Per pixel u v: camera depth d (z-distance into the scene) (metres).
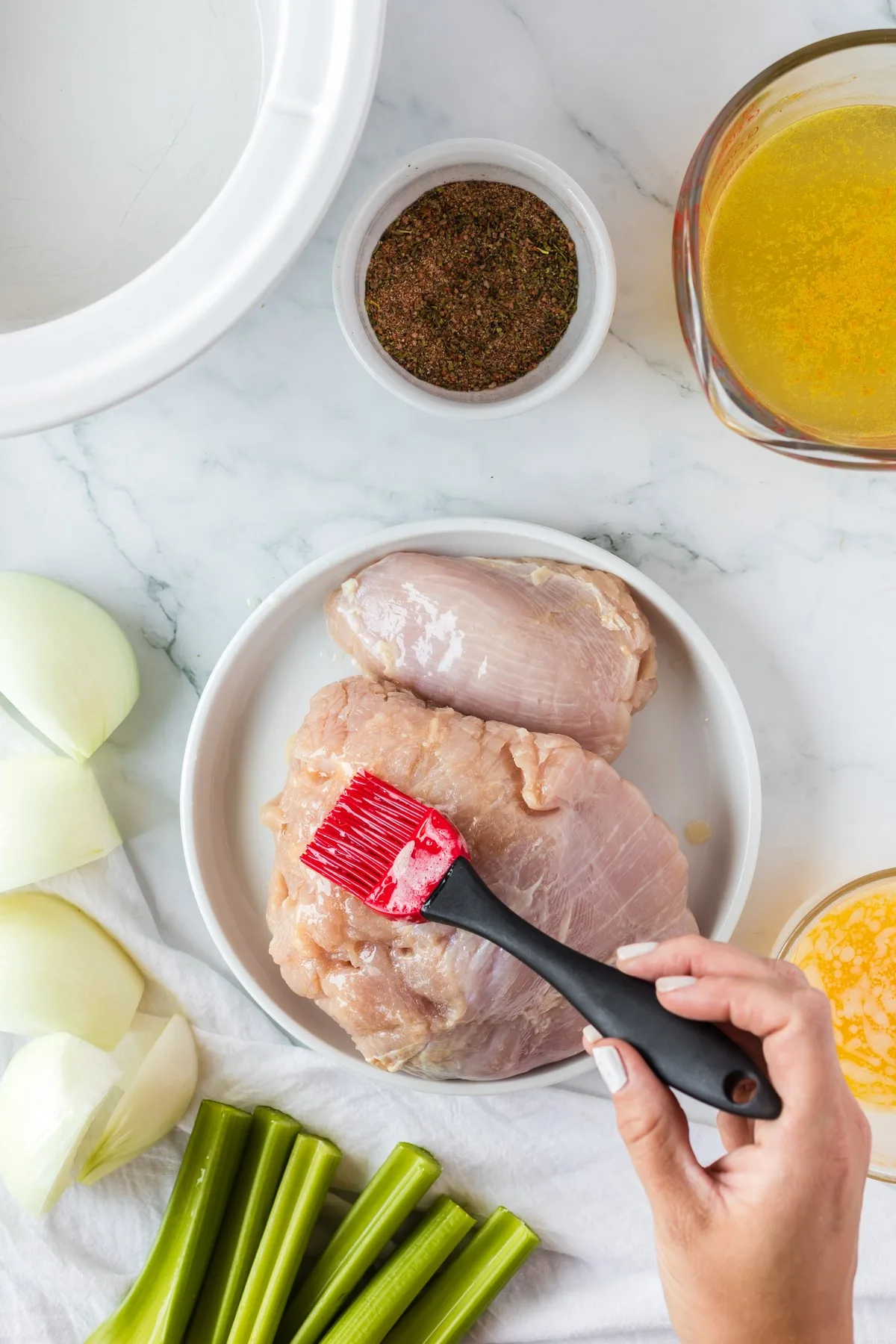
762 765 0.76
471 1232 0.78
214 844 0.76
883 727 0.76
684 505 0.75
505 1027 0.69
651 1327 0.76
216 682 0.73
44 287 0.71
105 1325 0.76
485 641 0.70
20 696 0.74
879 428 0.70
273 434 0.75
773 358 0.70
